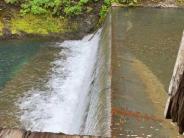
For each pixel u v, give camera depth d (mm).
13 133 4957
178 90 2258
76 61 14594
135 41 12500
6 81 12617
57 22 18250
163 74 9641
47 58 14906
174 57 11117
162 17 16625
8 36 17078
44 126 9695
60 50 15992
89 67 13078
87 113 8945
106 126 6590
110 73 9188
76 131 8797
